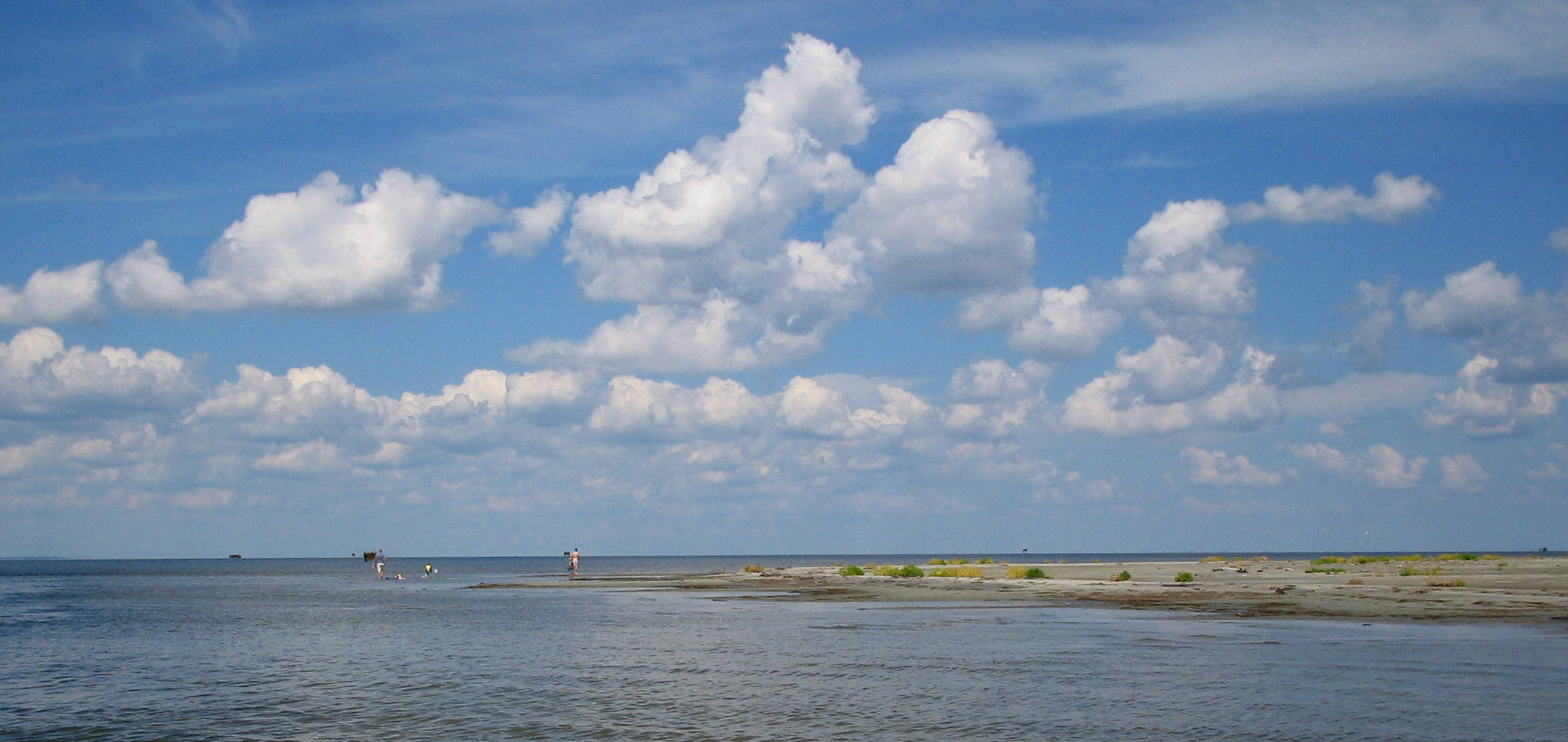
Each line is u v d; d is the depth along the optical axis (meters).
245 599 86.25
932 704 27.39
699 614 60.81
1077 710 26.08
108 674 35.44
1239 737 22.69
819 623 52.47
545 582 120.06
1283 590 65.50
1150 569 110.06
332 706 28.33
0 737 24.78
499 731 24.62
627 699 28.80
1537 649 35.44
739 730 24.42
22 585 128.75
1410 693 27.25
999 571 114.31
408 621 57.44
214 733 24.92
